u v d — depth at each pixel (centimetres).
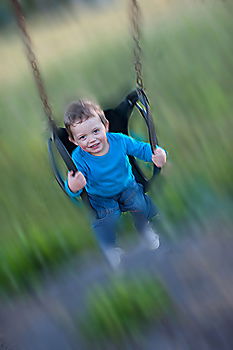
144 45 1141
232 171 616
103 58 1248
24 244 569
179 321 467
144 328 470
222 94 800
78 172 320
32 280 540
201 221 561
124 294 492
